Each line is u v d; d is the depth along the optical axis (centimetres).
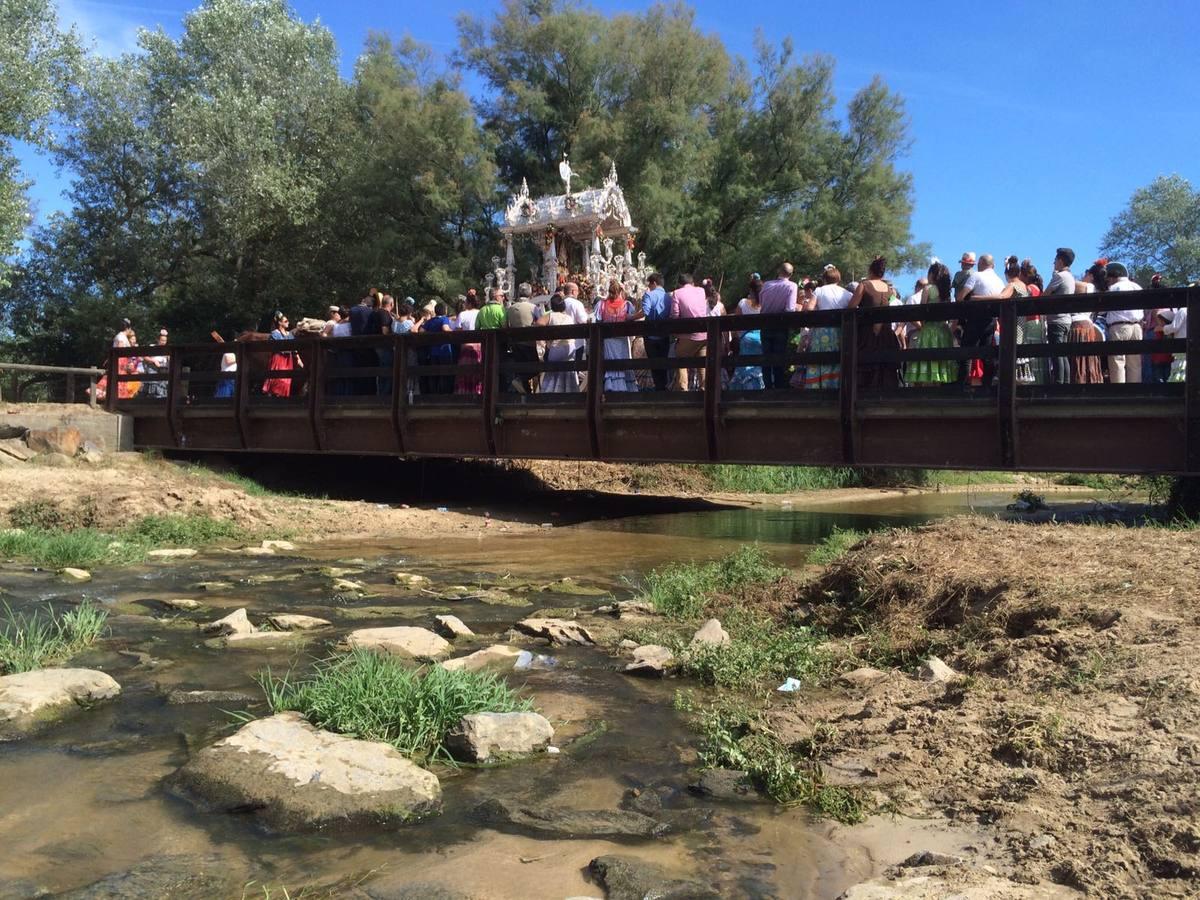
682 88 3450
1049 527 756
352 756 380
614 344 1302
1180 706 377
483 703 440
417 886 292
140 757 397
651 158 3341
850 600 668
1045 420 979
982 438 1018
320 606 717
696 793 372
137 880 292
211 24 3331
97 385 1794
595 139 3266
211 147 3011
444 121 3167
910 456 1058
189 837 324
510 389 1369
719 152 3550
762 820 347
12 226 2448
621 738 437
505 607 730
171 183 3353
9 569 847
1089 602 525
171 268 3488
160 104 3322
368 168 3158
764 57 3691
